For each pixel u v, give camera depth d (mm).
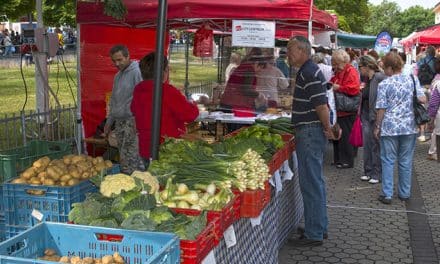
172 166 3846
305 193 5172
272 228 4562
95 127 8375
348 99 8984
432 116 8508
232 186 3582
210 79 10219
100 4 6766
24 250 2582
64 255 2703
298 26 8195
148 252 2568
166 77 5234
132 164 6398
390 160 7074
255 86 8289
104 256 2555
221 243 3154
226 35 9750
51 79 24141
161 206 2996
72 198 3781
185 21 8609
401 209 6898
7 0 14703
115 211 2951
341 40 24156
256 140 4785
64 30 35094
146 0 6594
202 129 8547
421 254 5293
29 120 7391
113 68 8312
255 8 6152
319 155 4996
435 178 8945
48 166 4012
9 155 4633
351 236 5797
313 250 5309
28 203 3830
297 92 4906
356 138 8805
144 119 5090
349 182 8414
